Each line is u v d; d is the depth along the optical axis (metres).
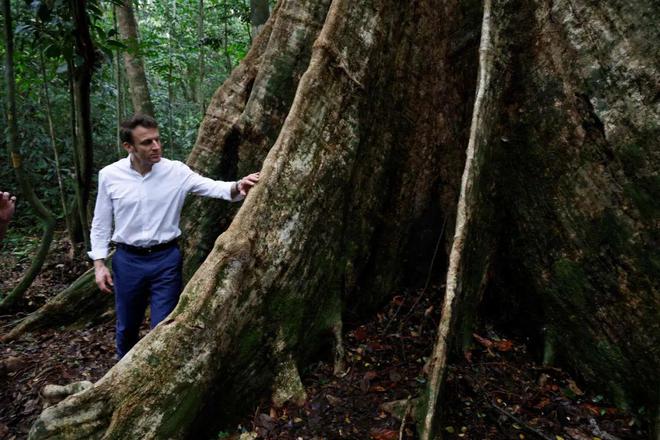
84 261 5.28
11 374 3.12
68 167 7.43
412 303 3.42
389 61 3.12
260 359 2.58
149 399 2.12
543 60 2.81
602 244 2.60
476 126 2.70
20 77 5.74
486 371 2.83
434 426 2.22
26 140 7.04
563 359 2.83
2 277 5.04
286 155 2.64
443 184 3.43
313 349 2.91
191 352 2.23
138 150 2.43
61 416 1.98
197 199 3.54
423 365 2.88
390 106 3.21
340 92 2.85
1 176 7.01
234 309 2.40
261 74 3.33
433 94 3.32
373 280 3.37
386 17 3.03
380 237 3.38
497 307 3.21
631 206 2.47
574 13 2.65
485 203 3.00
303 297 2.77
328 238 2.91
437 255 3.51
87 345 3.49
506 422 2.46
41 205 3.95
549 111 2.79
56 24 3.74
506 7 2.94
